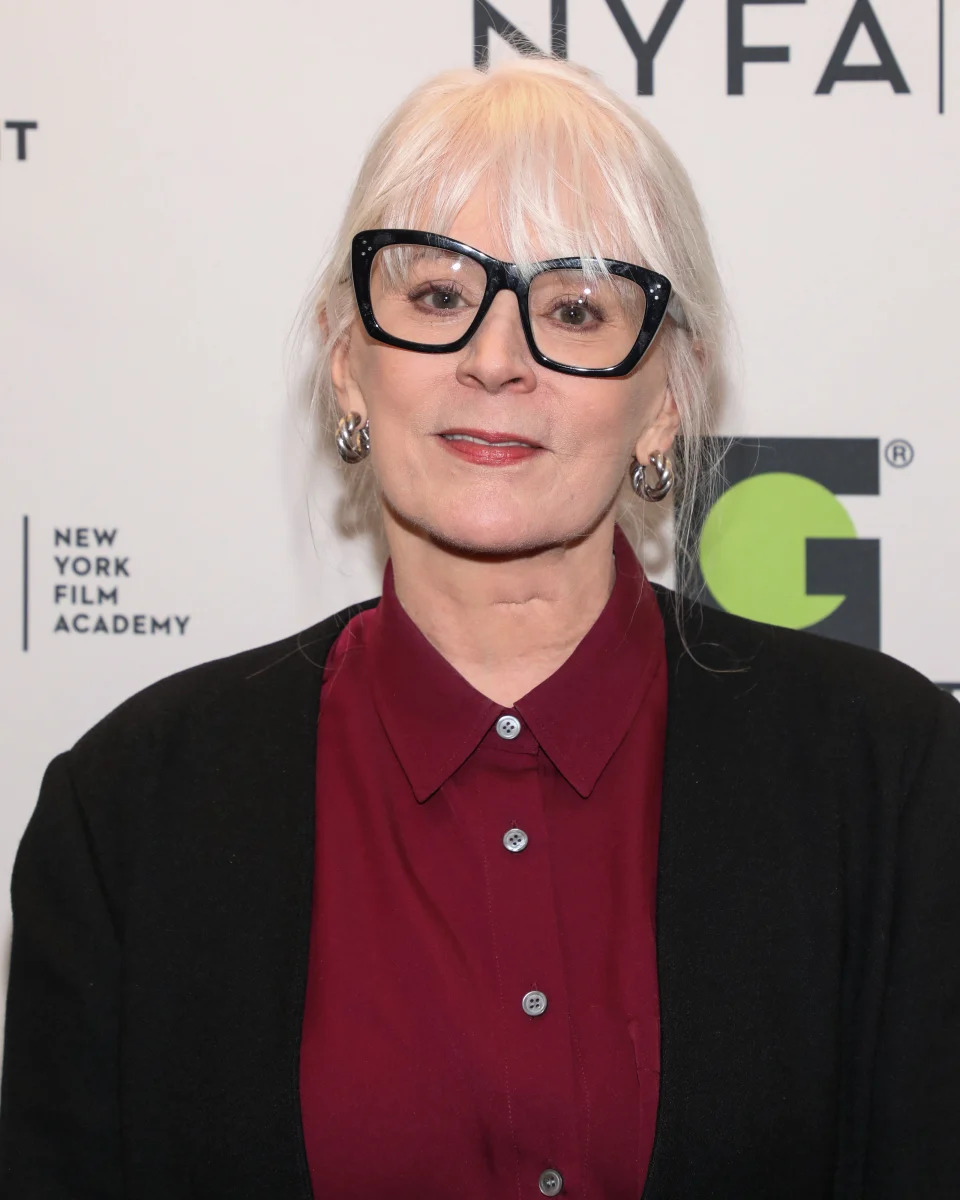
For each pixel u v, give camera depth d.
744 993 0.90
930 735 0.99
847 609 1.35
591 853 0.94
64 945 0.99
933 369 1.34
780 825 0.95
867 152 1.33
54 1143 0.97
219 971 0.94
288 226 1.33
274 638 1.36
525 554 0.95
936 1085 0.91
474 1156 0.87
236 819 0.98
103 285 1.34
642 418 0.98
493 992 0.89
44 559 1.35
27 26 1.32
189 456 1.35
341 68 1.32
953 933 0.93
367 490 1.35
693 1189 0.87
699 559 1.35
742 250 1.33
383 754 1.00
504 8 1.32
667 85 1.32
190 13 1.32
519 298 0.87
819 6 1.32
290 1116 0.88
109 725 1.06
